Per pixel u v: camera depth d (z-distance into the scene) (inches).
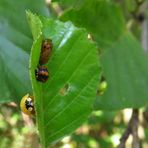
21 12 5.2
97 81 3.6
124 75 6.0
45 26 3.5
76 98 3.6
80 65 3.6
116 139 9.1
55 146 7.2
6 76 4.4
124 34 6.2
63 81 3.6
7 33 5.0
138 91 5.8
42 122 3.5
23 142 7.0
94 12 5.0
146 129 8.3
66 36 3.5
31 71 3.2
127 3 7.0
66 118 3.6
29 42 5.0
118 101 5.5
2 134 7.2
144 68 6.2
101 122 8.9
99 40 5.8
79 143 8.2
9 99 4.1
